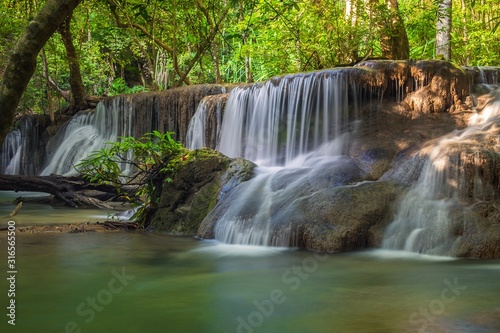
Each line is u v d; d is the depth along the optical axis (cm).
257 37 1445
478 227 566
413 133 814
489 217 584
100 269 503
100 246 632
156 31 1667
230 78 1909
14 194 1394
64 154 1495
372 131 838
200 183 785
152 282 448
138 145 815
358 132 844
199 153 800
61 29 1616
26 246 629
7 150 1805
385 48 1155
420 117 852
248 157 955
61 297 399
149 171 820
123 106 1410
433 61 875
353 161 777
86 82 2145
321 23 1212
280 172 761
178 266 519
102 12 1656
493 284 432
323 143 874
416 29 1438
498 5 1477
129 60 2145
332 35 1200
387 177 708
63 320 344
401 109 867
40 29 325
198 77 1998
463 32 1549
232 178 766
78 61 1700
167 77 1988
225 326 331
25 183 1104
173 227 756
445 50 1262
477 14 1582
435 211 597
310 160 827
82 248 618
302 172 749
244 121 975
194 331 322
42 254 579
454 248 556
